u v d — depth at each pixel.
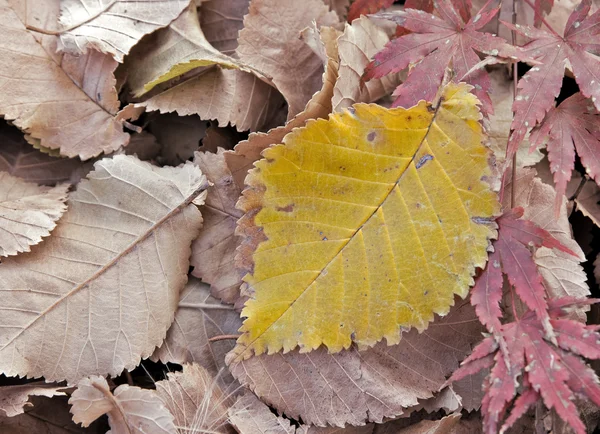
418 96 0.44
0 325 0.44
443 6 0.45
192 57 0.46
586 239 0.47
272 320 0.44
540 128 0.44
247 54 0.46
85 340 0.44
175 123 0.47
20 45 0.46
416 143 0.43
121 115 0.46
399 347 0.44
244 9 0.48
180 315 0.45
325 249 0.44
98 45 0.46
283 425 0.44
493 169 0.43
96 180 0.45
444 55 0.44
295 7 0.47
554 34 0.45
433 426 0.44
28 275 0.44
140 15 0.47
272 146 0.43
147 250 0.45
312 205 0.44
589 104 0.44
